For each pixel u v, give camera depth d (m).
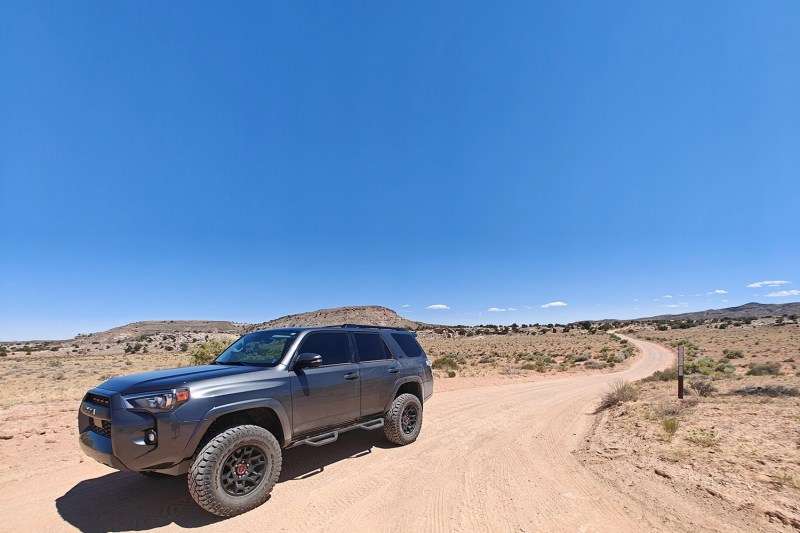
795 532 3.40
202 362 16.38
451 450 6.58
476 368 30.53
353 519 4.04
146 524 3.97
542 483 4.99
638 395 11.38
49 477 5.26
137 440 3.93
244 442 4.29
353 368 6.00
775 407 8.02
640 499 4.34
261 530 3.84
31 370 29.91
